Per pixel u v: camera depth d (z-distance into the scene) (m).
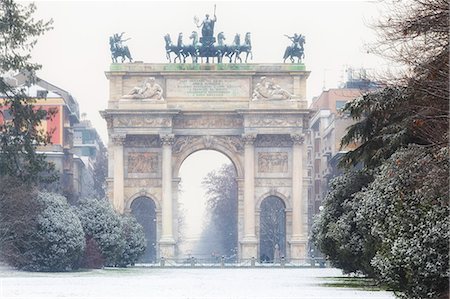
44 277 116.06
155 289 82.69
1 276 118.88
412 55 57.88
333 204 89.62
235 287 86.75
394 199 60.19
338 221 84.12
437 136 59.03
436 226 54.38
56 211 139.88
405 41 58.00
